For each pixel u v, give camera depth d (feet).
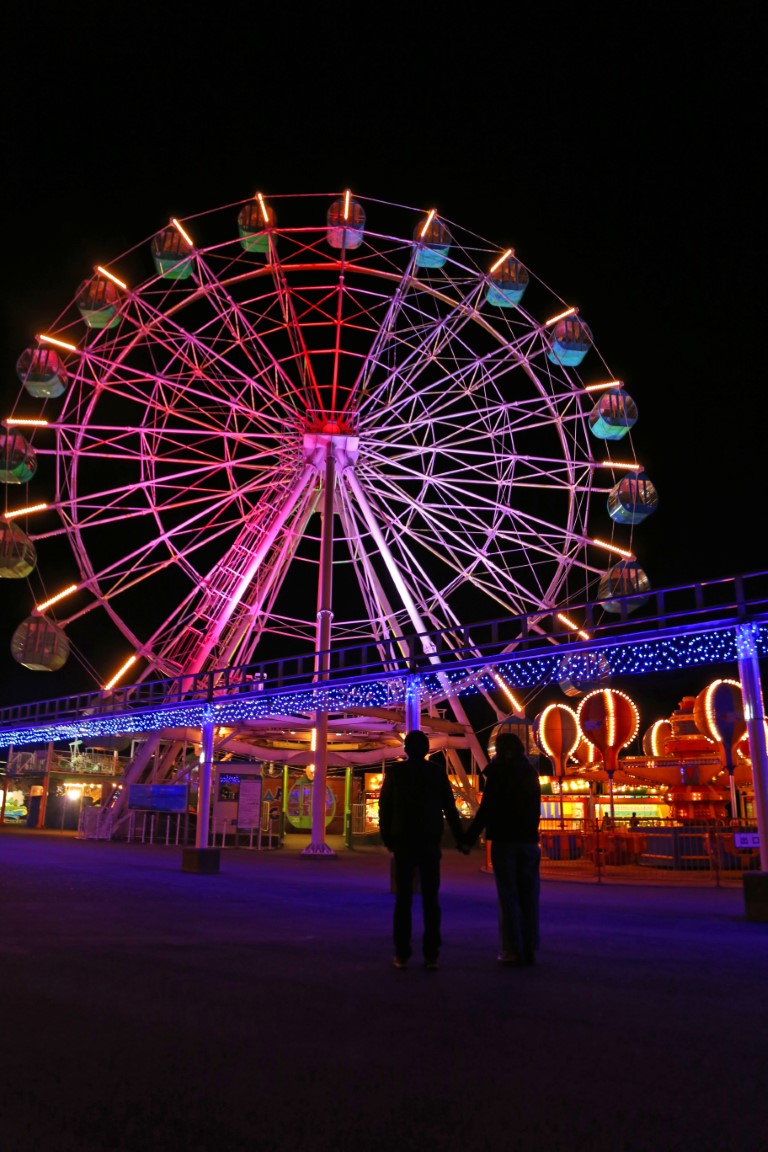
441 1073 13.67
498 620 49.44
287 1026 16.46
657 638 42.91
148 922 31.86
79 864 61.93
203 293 97.09
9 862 61.93
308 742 112.06
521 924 23.57
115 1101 12.34
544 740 74.18
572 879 59.26
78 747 144.15
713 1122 11.68
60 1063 14.05
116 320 96.32
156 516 93.71
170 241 96.84
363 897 43.75
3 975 21.08
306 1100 12.44
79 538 91.50
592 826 77.56
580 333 99.60
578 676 50.06
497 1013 17.58
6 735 100.27
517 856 23.80
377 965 23.20
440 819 23.34
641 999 19.03
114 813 101.35
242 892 44.98
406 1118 11.77
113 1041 15.34
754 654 40.01
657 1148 10.83
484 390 99.60
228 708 75.87
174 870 59.98
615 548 96.58
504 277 100.78
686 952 26.12
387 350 98.43
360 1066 14.01
